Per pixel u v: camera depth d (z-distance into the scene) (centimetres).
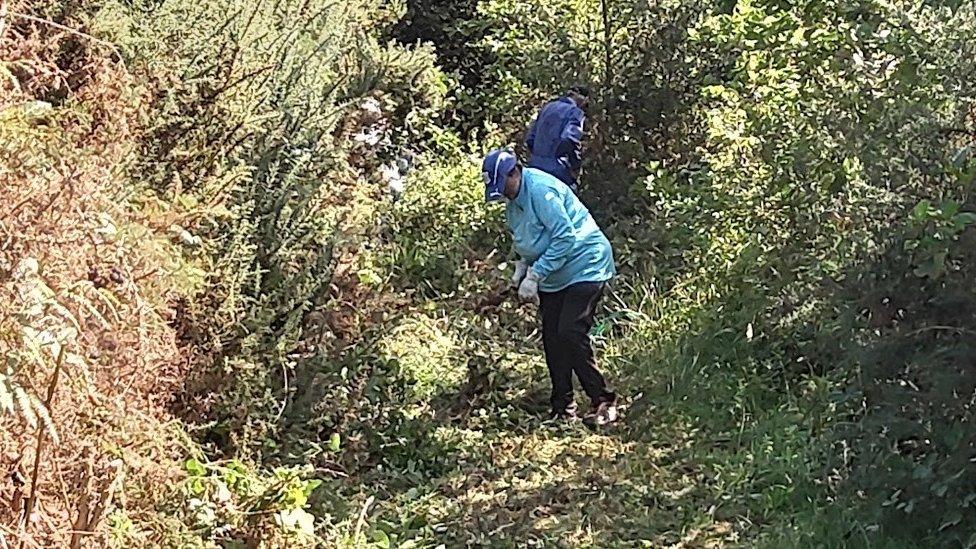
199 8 497
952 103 458
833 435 478
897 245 428
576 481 549
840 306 464
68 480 319
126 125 417
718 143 735
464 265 805
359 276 577
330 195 564
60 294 296
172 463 388
